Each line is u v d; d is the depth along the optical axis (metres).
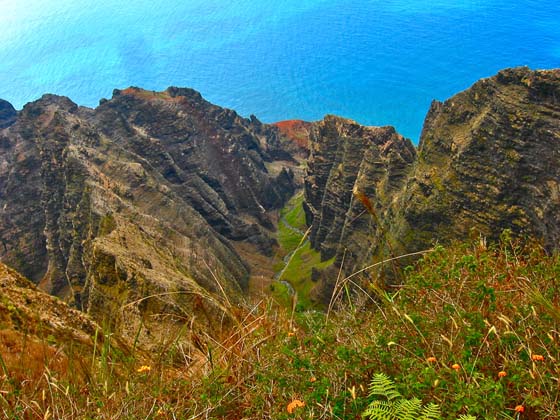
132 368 6.63
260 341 6.53
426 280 7.32
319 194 163.50
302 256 161.88
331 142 160.62
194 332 7.23
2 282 13.10
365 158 115.62
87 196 112.62
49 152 154.50
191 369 6.74
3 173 199.50
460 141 70.12
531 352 5.01
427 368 4.89
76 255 110.94
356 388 5.41
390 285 7.62
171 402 6.05
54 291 141.38
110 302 53.25
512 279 7.05
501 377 4.86
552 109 59.53
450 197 69.06
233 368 6.37
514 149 61.56
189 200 189.50
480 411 4.43
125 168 140.12
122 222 88.19
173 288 53.16
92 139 162.38
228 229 192.38
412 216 74.00
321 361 6.12
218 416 5.68
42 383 6.30
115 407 5.68
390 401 4.81
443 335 5.72
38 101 194.88
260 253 190.00
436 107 114.25
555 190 56.97
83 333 10.73
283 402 5.49
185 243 103.88
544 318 5.67
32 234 178.50
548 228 56.38
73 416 5.49
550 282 6.82
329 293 111.31
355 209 109.00
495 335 5.54
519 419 4.73
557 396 4.63
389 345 5.89
